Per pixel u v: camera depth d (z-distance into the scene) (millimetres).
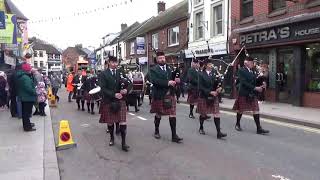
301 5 15547
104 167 7188
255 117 10219
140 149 8531
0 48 25297
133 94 15234
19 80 10312
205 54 23438
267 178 6312
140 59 36844
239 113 10523
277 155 7824
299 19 15188
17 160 7324
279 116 12898
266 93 18188
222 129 10914
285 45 16750
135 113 15148
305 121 11750
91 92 13148
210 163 7266
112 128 8961
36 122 12375
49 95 21312
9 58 27312
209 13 23109
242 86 10273
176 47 28938
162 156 7859
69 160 7730
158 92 9219
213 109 9680
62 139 8781
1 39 18828
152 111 9438
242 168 6902
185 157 7742
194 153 8062
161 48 32125
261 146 8656
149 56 35344
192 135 10039
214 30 22828
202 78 9703
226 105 16969
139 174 6680
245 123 12055
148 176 6551
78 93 17359
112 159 7746
